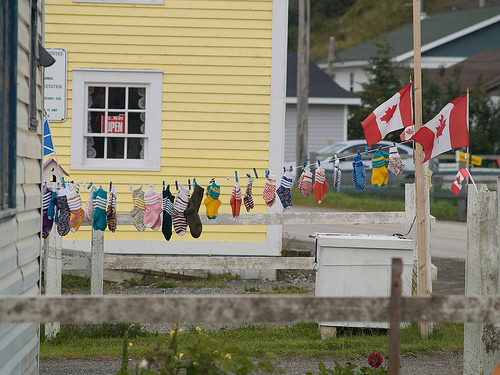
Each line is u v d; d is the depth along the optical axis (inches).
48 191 502.0
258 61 875.4
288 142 2347.4
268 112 876.0
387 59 2576.3
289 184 610.2
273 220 658.2
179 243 877.8
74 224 538.3
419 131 532.1
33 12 414.9
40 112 440.8
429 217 585.9
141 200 577.3
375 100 2503.7
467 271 455.5
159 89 871.7
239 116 876.0
